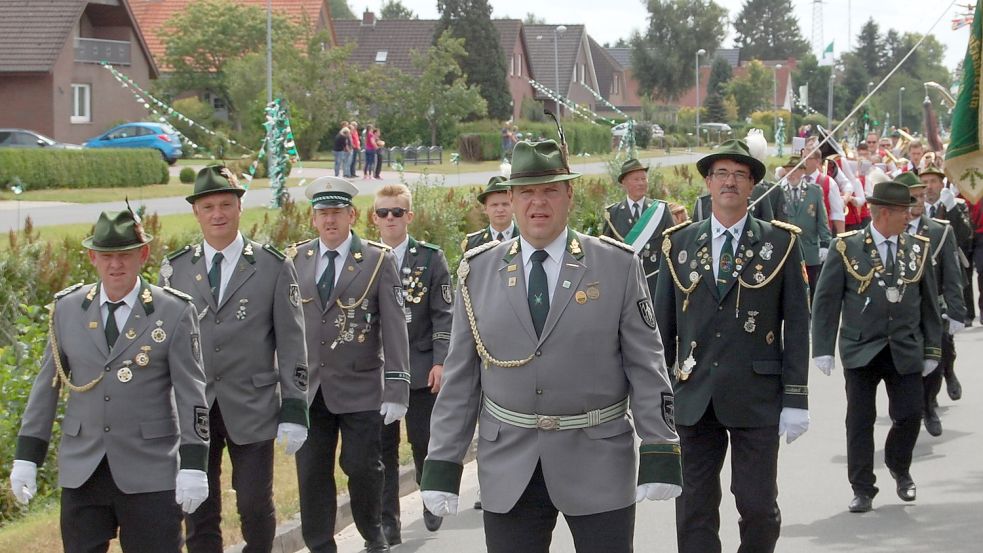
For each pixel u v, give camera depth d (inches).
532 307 200.5
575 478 197.3
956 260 419.8
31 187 1214.3
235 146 1798.7
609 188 924.6
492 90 2581.2
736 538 309.6
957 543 302.7
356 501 298.4
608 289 200.1
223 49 2140.7
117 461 224.4
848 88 3405.5
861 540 307.3
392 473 319.9
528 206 199.8
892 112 3120.1
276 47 1967.3
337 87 2021.4
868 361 335.0
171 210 983.6
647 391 197.6
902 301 337.7
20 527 303.1
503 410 201.2
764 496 253.3
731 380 254.4
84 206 1030.4
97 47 1886.1
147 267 517.3
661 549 301.9
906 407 340.5
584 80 3193.9
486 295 204.1
